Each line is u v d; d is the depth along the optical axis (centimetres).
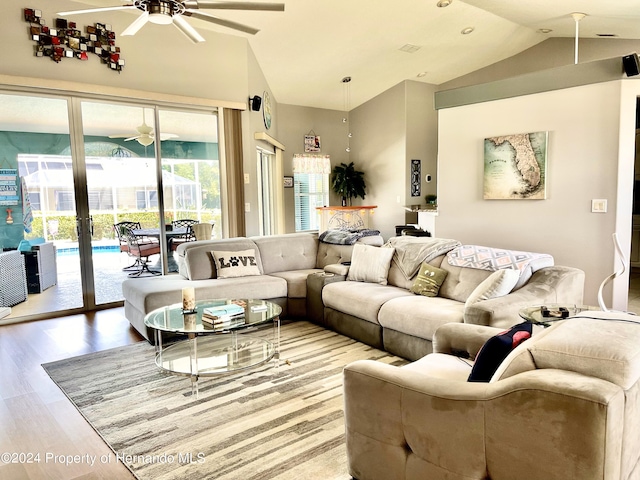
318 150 927
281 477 199
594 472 116
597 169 397
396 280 408
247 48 611
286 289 449
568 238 418
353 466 181
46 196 485
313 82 780
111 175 523
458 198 493
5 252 471
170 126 564
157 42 538
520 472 130
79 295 507
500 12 585
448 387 150
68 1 474
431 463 152
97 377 316
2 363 344
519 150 437
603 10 497
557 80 411
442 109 498
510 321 272
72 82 479
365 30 603
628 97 379
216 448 225
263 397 280
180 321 305
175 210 577
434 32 643
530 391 126
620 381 122
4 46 442
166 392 291
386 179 895
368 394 170
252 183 637
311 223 930
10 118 459
